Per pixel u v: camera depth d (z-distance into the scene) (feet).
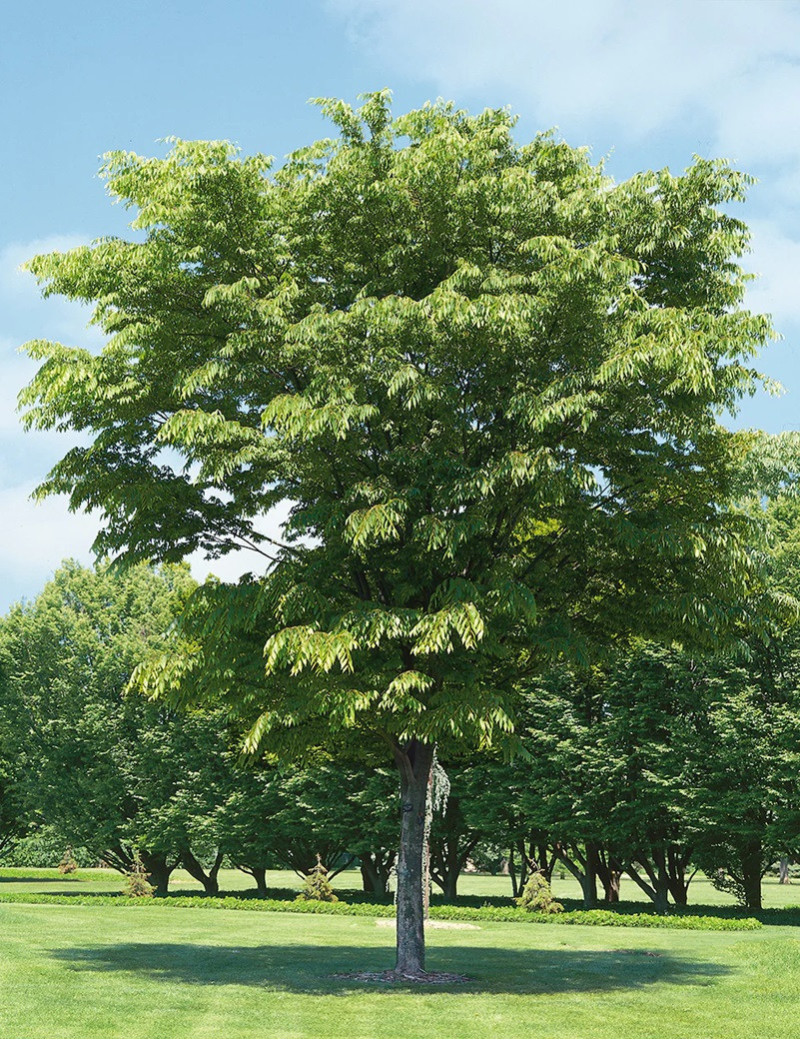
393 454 46.01
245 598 47.29
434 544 42.34
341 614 47.21
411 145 50.67
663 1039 37.91
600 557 51.88
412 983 50.96
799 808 101.40
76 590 156.25
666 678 112.57
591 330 45.65
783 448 84.07
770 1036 38.91
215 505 51.67
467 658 49.57
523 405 43.73
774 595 54.34
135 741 143.64
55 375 46.70
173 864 155.12
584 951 71.00
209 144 46.75
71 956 61.11
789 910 115.75
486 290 44.39
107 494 49.57
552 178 51.01
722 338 43.73
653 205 48.06
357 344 45.14
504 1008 43.91
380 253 49.96
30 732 147.84
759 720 102.68
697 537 45.75
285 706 45.98
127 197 48.83
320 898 121.60
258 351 48.37
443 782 103.35
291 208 49.78
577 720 118.62
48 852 230.27
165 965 58.08
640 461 48.85
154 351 48.21
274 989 48.65
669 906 122.62
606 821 116.47
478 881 213.25
